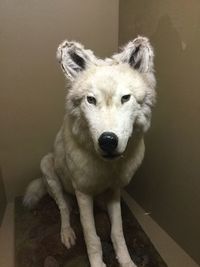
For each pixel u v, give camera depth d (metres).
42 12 1.83
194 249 1.53
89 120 1.12
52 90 2.00
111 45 2.02
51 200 2.00
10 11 1.79
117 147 1.06
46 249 1.56
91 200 1.47
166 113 1.58
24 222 1.83
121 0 1.89
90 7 1.90
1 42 1.83
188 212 1.53
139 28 1.71
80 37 1.94
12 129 2.03
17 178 2.17
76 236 1.62
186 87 1.39
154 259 1.49
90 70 1.21
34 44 1.88
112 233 1.48
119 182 1.46
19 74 1.92
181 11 1.33
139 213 1.95
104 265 1.40
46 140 2.11
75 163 1.36
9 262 1.62
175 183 1.59
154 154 1.76
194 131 1.39
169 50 1.47
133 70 1.20
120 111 1.10
